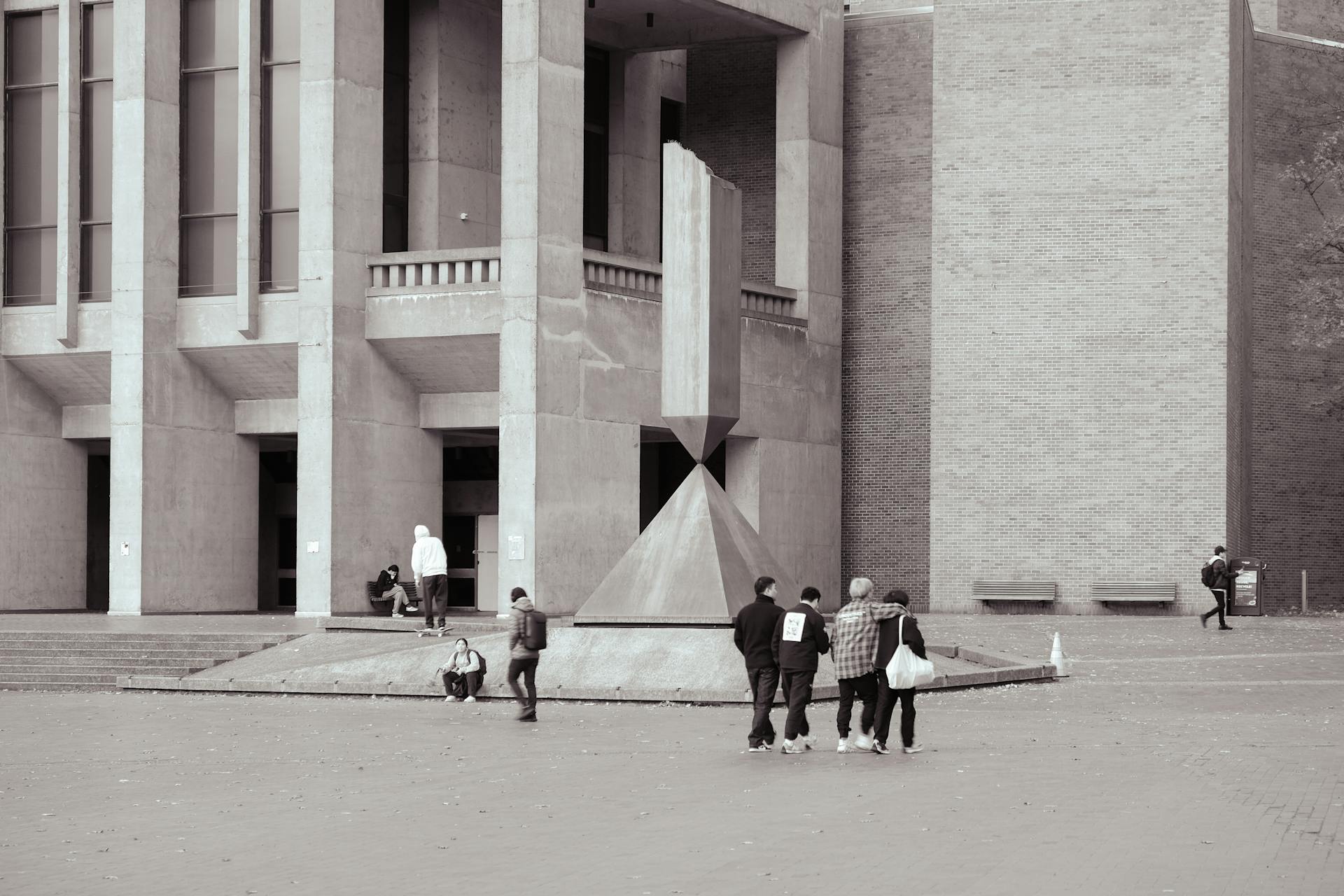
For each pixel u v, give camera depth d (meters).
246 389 41.50
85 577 44.06
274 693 27.75
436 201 41.00
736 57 47.06
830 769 17.44
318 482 38.41
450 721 23.30
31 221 42.56
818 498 44.22
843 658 18.78
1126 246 42.38
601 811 14.76
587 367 38.25
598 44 44.66
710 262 28.39
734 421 29.12
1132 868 11.61
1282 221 48.22
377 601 38.91
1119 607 42.12
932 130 44.91
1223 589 36.88
